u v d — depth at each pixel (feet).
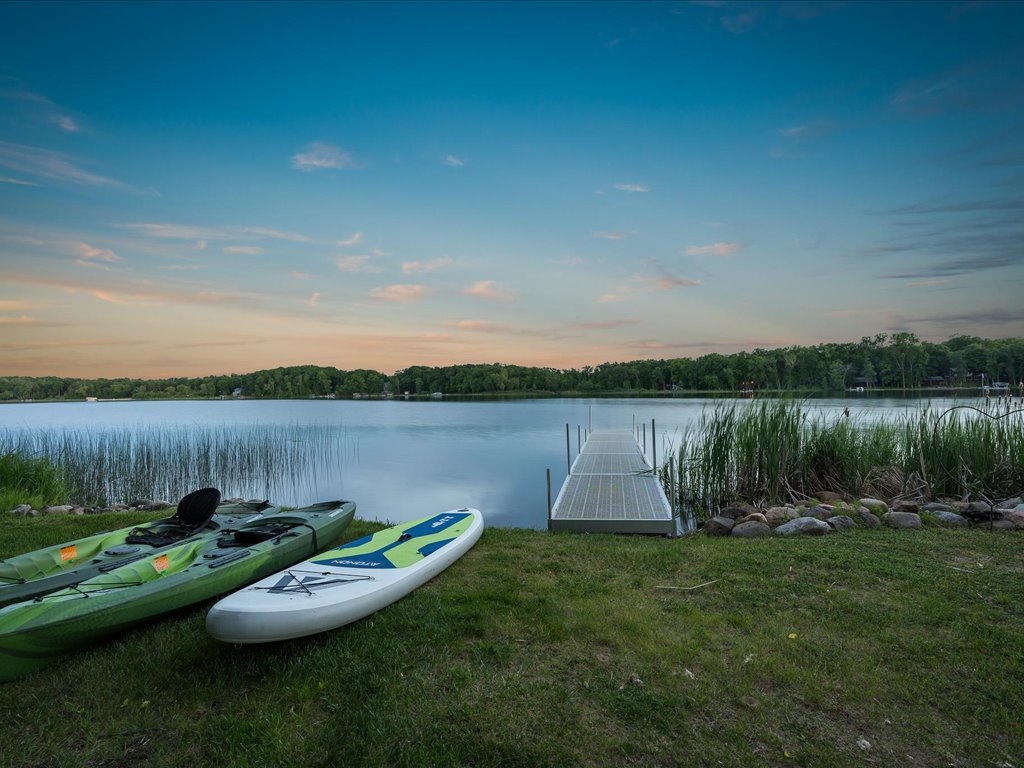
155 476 55.01
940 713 12.15
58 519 31.42
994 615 16.02
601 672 13.80
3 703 13.21
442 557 20.56
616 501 35.50
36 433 99.76
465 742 11.41
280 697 13.11
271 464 65.57
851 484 32.19
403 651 14.78
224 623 14.12
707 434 36.04
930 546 22.08
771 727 11.79
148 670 14.38
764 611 16.74
